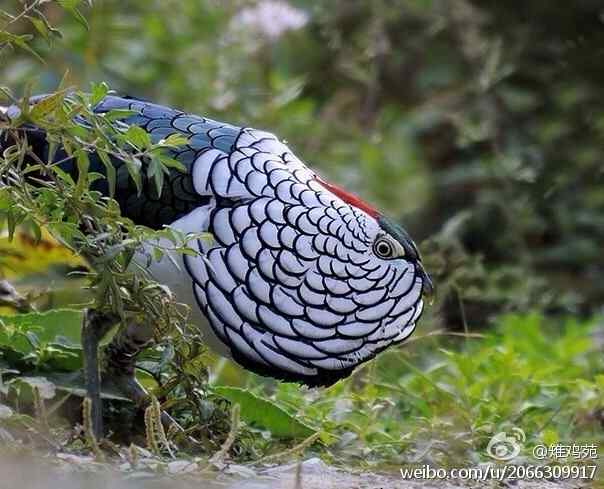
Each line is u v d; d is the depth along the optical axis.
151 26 13.02
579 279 12.95
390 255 6.49
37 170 6.21
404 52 14.53
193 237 6.02
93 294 6.28
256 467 6.21
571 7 14.10
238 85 13.12
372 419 7.46
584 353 10.09
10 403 6.74
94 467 5.47
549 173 13.59
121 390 6.78
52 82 12.10
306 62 14.57
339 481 6.15
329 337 6.45
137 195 6.44
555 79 14.24
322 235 6.38
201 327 6.52
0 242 8.60
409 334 6.60
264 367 6.47
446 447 7.08
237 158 6.45
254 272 6.34
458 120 13.87
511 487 6.59
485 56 14.18
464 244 12.83
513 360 8.47
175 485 5.45
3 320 7.26
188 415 7.05
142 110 6.69
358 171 13.25
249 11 13.41
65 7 6.09
